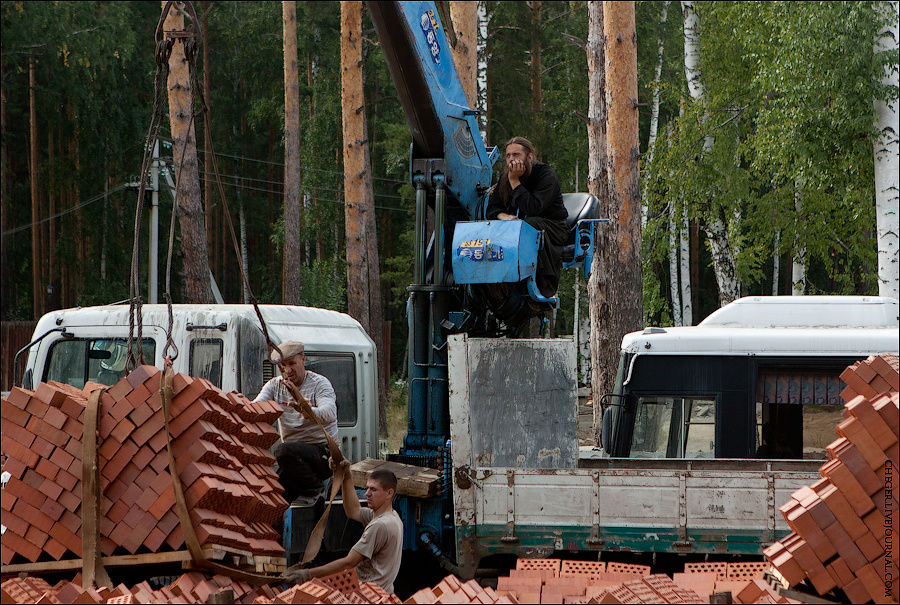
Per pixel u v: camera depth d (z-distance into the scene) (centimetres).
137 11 4394
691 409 1013
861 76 1833
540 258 915
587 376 3703
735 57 2462
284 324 1054
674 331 1042
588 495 812
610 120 1744
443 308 923
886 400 539
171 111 2042
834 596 547
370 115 4659
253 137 4950
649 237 2488
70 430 600
